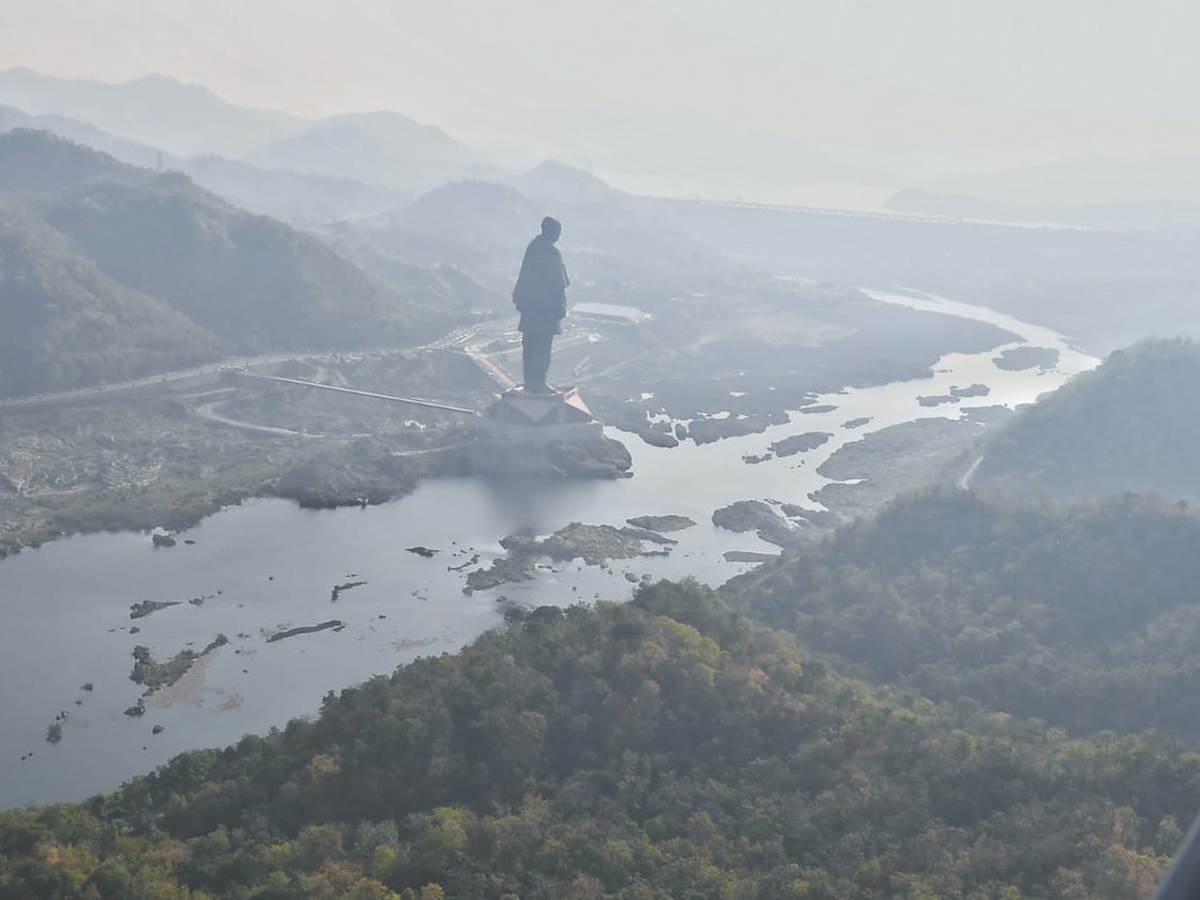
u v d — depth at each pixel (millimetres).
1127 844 154000
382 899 142875
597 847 156750
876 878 149875
